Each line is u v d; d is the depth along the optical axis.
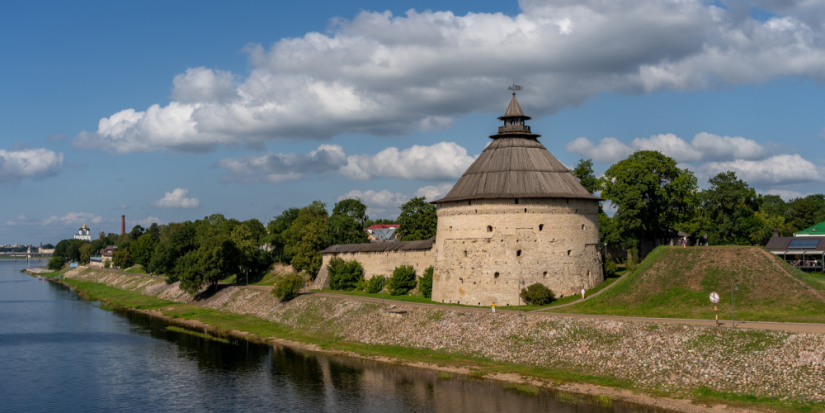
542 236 79.94
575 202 82.31
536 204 80.06
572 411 48.44
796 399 44.59
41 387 62.75
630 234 93.62
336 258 115.75
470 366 61.81
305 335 83.31
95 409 55.56
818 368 46.28
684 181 95.31
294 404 54.59
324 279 115.50
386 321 78.25
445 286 84.88
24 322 106.62
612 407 48.56
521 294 78.44
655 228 92.50
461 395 54.06
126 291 159.38
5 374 68.19
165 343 84.31
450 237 85.00
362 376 61.94
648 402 48.75
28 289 184.88
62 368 70.56
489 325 68.06
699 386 49.31
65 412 54.81
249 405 54.94
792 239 92.06
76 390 61.59
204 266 122.44
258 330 90.19
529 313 68.19
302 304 96.62
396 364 65.19
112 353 78.25
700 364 51.31
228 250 125.75
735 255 70.75
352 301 89.81
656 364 53.41
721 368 50.06
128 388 61.81
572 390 52.84
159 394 59.47
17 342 86.62
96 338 89.25
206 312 110.81
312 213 159.38
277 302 102.56
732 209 90.50
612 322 60.31
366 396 55.66
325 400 55.22
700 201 96.00
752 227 100.81
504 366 60.69
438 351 67.75
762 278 65.94
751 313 60.88
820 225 105.44
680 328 55.88
